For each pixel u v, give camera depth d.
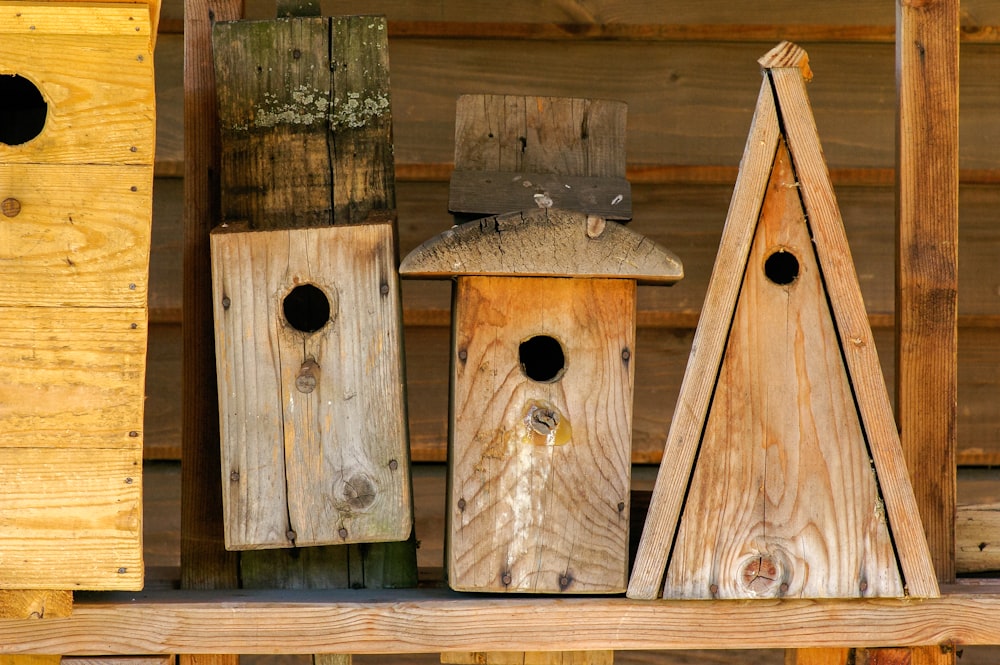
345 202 2.16
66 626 1.97
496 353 1.99
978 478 2.96
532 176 2.27
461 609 1.98
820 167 1.96
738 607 1.99
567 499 1.99
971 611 2.01
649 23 3.01
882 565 1.97
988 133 3.01
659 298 2.99
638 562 1.98
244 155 2.17
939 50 2.27
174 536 2.91
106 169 1.87
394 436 2.00
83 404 1.86
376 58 2.18
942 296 2.25
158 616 1.97
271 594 2.09
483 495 1.99
